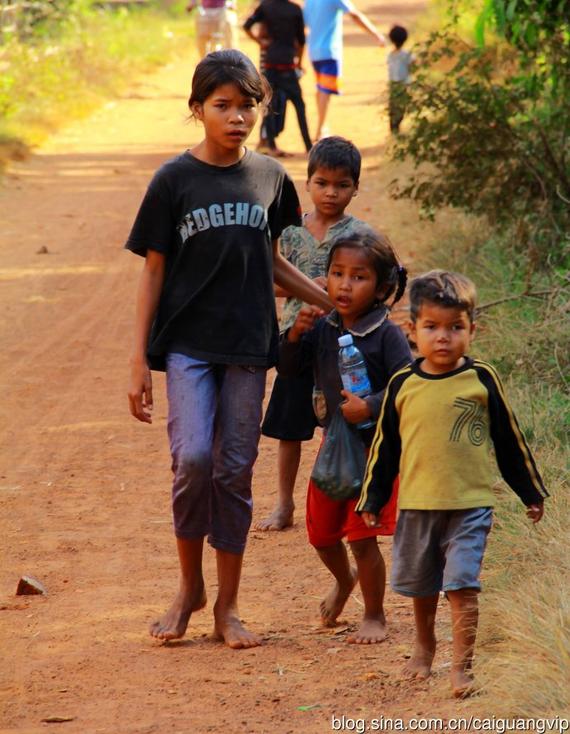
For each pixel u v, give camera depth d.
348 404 13.95
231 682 13.64
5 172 51.47
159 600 16.47
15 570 17.77
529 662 12.39
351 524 14.41
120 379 27.58
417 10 114.06
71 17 83.62
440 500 12.86
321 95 54.34
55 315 32.88
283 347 14.92
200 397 14.54
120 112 67.12
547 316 24.16
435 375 12.98
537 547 15.64
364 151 52.88
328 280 14.45
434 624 13.75
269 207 14.97
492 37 44.59
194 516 14.63
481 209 31.47
